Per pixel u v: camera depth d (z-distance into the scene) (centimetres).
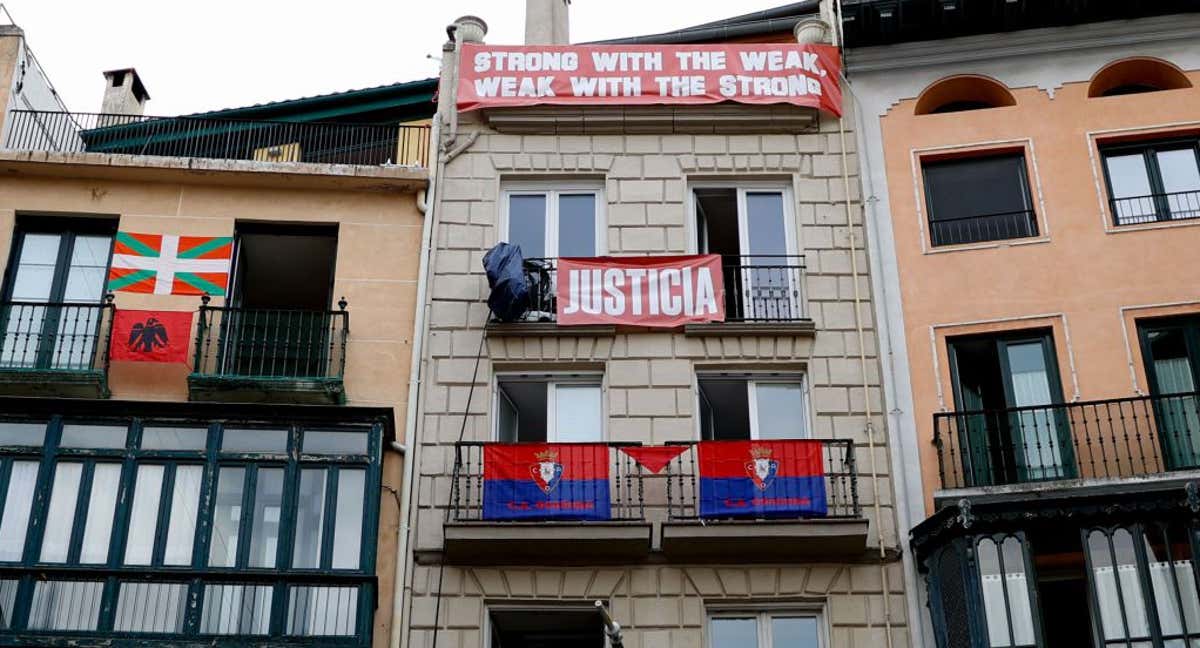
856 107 2348
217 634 1825
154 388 2089
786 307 2189
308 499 1933
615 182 2297
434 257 2217
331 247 2281
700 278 2184
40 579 1841
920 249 2206
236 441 1956
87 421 1953
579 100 2345
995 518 1856
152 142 2464
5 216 2230
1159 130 2252
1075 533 1858
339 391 2073
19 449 1923
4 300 2177
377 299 2181
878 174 2280
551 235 2284
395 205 2270
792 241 2272
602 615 1836
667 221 2264
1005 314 2131
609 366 2131
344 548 1908
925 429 2066
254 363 2155
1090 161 2241
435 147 2312
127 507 1903
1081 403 2002
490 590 1961
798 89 2344
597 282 2183
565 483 1986
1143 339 2098
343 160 2484
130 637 1808
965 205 2255
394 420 2041
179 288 2189
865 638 1922
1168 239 2161
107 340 2092
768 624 1959
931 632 1914
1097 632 1791
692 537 1948
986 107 2395
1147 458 1998
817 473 1988
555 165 2312
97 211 2242
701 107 2345
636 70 2367
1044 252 2172
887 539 1983
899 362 2122
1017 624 1805
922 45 2366
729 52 2378
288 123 2380
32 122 2373
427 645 1919
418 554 1977
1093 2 2325
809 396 2116
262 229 2258
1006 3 2316
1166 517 1825
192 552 1883
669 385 2117
